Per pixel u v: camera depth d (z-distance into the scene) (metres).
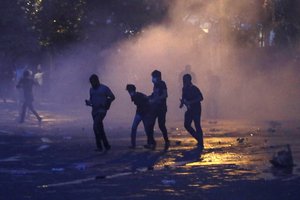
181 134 38.50
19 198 19.34
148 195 19.67
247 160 27.05
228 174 23.52
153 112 31.64
